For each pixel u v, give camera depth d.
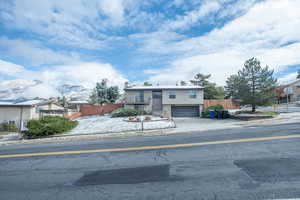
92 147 7.02
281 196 2.62
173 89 23.64
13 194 3.18
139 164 4.46
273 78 14.48
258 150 5.05
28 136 11.76
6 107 19.03
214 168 3.88
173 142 6.97
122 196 2.90
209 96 32.50
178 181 3.34
